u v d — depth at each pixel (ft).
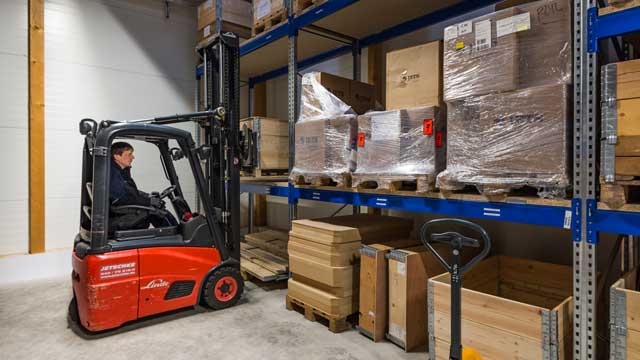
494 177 7.38
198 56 20.72
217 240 12.14
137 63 19.31
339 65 17.79
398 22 13.93
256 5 15.03
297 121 12.85
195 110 20.99
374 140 9.91
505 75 7.12
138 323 11.01
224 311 11.94
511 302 6.90
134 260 10.38
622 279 6.81
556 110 6.64
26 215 16.44
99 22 18.17
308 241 11.18
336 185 11.47
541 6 6.86
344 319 10.46
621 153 5.83
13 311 12.05
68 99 17.37
